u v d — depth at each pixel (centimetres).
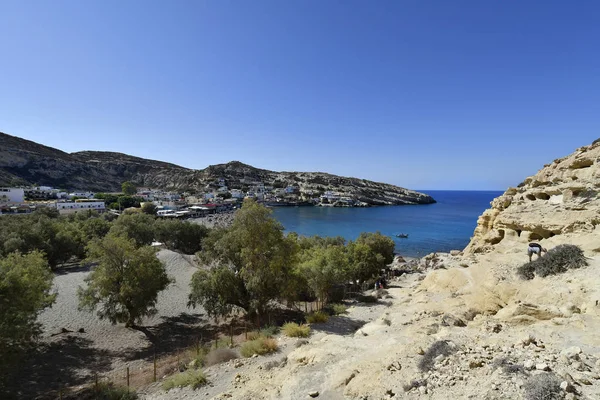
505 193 3653
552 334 1048
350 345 1493
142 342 2680
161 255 5662
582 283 1397
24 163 19875
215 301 2773
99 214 10850
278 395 1091
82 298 2839
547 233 2530
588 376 677
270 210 2875
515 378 709
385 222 14000
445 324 1578
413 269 5334
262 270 2683
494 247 3247
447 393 783
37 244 4862
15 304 1911
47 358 2320
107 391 1587
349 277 3662
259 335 2120
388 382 962
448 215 16888
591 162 2644
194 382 1442
